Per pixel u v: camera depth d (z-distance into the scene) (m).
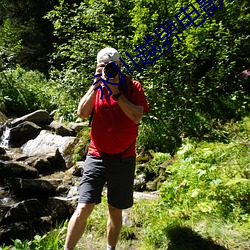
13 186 4.95
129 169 2.97
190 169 4.38
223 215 3.69
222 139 5.78
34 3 14.37
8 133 7.49
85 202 2.86
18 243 3.27
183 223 3.64
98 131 2.93
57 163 6.22
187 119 6.22
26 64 14.44
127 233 3.60
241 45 8.23
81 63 7.05
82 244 3.52
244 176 4.29
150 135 5.91
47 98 9.34
